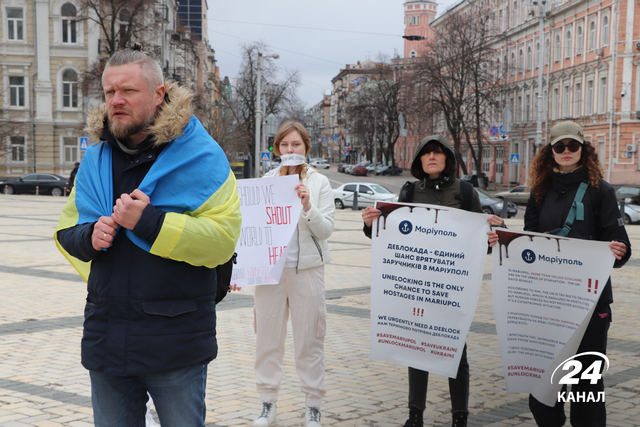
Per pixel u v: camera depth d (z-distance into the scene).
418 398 4.01
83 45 45.97
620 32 42.19
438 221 3.97
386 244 4.06
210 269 2.51
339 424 4.27
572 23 48.75
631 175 42.06
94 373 2.43
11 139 45.66
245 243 4.25
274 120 46.34
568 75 49.19
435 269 3.96
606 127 43.53
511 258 3.90
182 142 2.48
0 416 4.25
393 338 4.04
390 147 83.12
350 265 12.82
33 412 4.34
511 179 58.25
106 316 2.38
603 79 44.41
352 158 128.12
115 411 2.46
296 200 4.25
